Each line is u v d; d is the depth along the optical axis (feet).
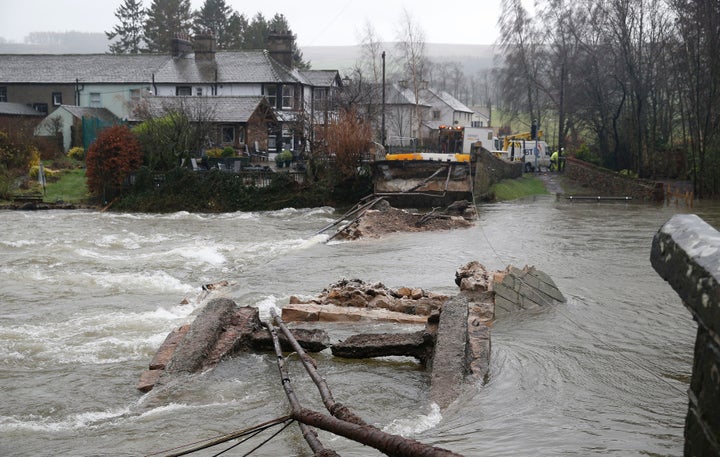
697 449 6.68
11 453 22.54
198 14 358.64
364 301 42.52
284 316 40.93
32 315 44.24
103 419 25.63
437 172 128.88
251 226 107.55
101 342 36.58
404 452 13.46
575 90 202.59
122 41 379.55
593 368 31.01
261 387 28.55
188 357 30.45
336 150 139.74
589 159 196.95
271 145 183.21
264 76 196.44
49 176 155.53
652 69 171.53
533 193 162.91
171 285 55.88
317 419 17.98
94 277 58.44
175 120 147.84
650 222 100.27
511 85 251.39
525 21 242.99
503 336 37.09
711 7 139.33
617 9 163.63
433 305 42.16
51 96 213.05
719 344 6.13
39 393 28.84
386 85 262.67
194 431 24.03
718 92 145.38
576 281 53.47
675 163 174.29
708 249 6.65
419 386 28.78
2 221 111.55
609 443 22.04
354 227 90.22
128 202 136.05
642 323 39.91
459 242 79.05
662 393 27.48
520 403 26.13
